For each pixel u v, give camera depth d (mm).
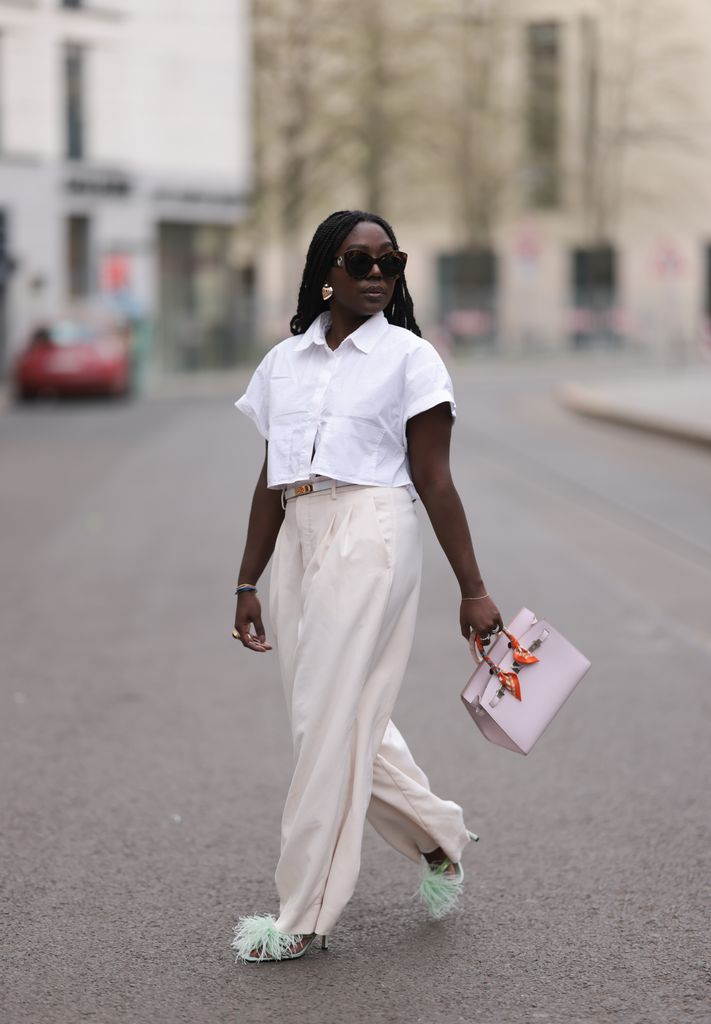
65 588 9938
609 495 14922
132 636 8414
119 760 6020
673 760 5965
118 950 4125
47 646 8172
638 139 52906
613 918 4344
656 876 4691
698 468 17641
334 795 3889
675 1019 3658
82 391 30438
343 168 47469
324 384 3906
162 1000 3795
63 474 17109
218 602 9398
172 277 41375
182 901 4500
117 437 22203
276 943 4012
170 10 40062
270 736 6363
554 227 54906
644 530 12531
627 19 52094
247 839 5059
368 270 3863
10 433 23031
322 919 3943
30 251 36938
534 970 3973
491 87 49875
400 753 4172
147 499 14750
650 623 8695
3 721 6637
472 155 49969
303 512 3938
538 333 54562
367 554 3855
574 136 52969
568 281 55375
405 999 3789
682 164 54031
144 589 9883
